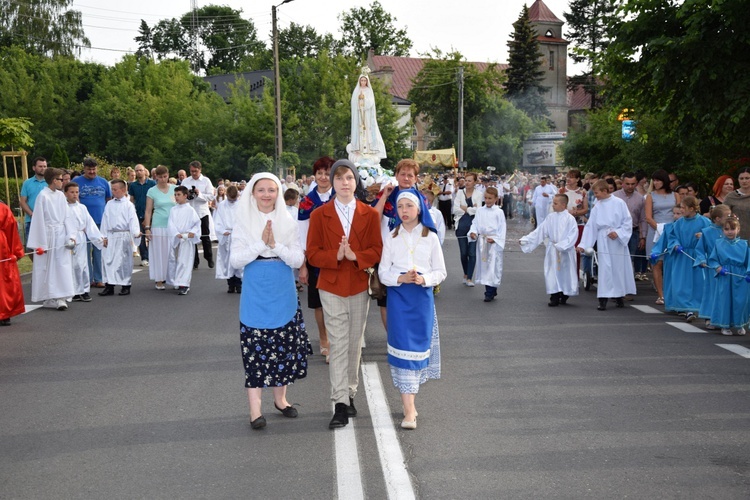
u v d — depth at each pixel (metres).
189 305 12.34
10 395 7.09
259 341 6.07
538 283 14.99
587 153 31.12
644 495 4.72
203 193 17.95
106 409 6.63
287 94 52.03
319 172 8.32
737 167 16.94
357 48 93.69
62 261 11.98
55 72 60.59
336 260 6.22
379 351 8.86
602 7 15.52
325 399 6.92
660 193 13.91
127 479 5.05
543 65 93.94
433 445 5.66
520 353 8.71
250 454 5.50
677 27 14.48
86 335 9.86
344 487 4.87
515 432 5.93
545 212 22.53
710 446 5.59
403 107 80.25
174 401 6.86
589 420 6.22
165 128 54.84
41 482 5.02
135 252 21.42
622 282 11.87
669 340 9.46
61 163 36.66
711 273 10.10
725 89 13.81
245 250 6.08
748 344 9.22
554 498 4.68
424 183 16.44
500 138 70.88
